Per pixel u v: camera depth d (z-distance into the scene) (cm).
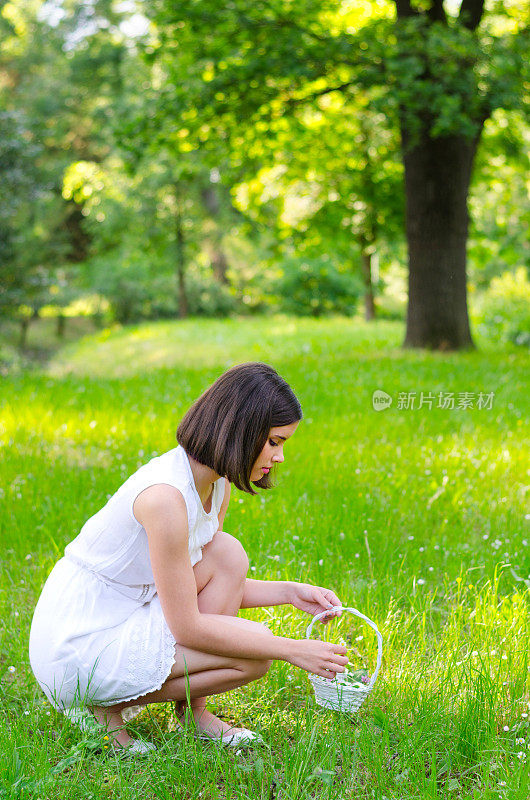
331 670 268
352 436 699
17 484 546
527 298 1625
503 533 464
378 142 1819
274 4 1295
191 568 265
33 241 2516
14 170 1869
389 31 1240
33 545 455
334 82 1377
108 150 3170
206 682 271
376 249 2294
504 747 266
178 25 1350
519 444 661
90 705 273
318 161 1817
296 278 2891
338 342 1591
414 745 259
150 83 2166
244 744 276
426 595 378
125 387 989
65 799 240
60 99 3228
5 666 333
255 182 1834
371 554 430
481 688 281
